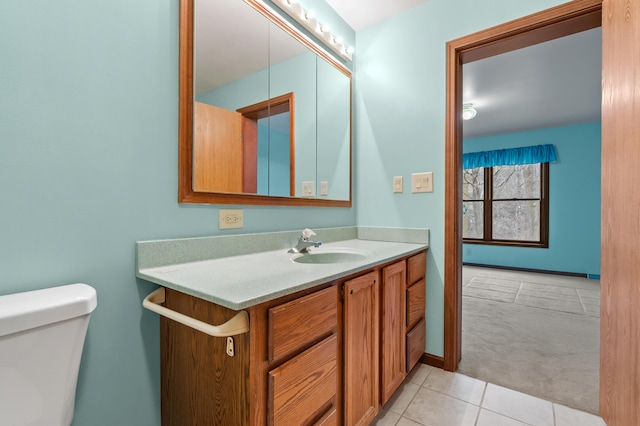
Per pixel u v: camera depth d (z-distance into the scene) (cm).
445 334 179
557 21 150
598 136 434
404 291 156
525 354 200
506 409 143
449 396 153
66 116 88
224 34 130
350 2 189
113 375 99
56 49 86
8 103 78
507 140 500
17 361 69
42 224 84
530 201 492
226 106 131
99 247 95
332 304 102
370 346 125
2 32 77
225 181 130
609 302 130
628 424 114
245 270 105
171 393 105
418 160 191
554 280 422
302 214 173
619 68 122
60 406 77
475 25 171
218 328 74
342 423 109
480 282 411
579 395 155
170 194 112
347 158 209
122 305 100
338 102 201
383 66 206
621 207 121
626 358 116
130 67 101
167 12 111
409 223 195
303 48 172
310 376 91
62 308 74
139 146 104
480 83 303
